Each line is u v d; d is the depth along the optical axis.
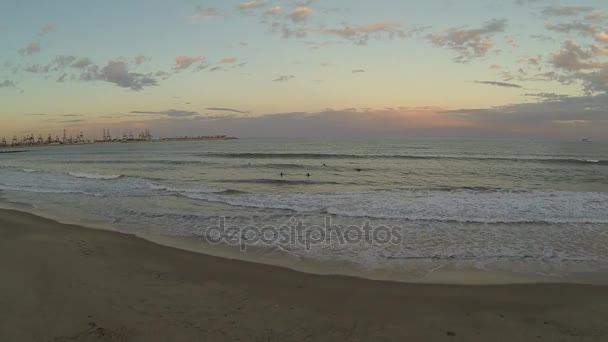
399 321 4.76
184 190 16.66
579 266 7.01
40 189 17.47
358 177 22.62
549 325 4.71
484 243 8.45
